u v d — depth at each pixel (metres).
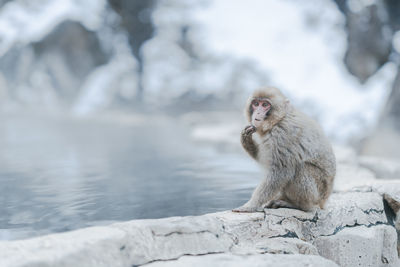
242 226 3.33
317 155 3.73
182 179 6.12
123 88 23.73
